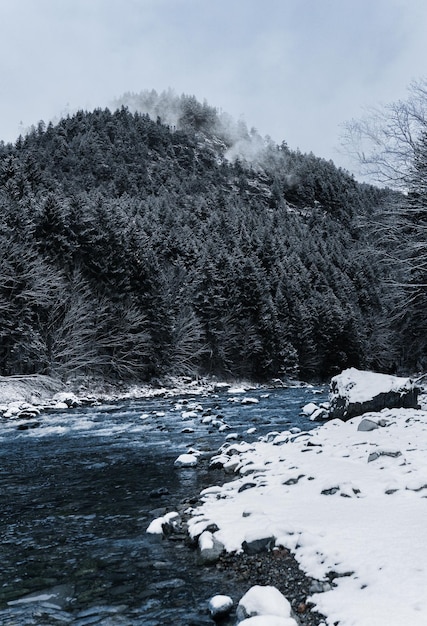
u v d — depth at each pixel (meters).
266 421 19.22
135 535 6.59
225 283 62.62
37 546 6.29
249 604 3.99
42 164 149.62
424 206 12.85
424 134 11.85
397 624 3.23
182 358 51.50
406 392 14.09
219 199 148.88
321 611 3.80
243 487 8.02
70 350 37.50
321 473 7.89
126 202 105.12
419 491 6.25
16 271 35.16
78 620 4.28
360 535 4.96
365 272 100.44
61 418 23.44
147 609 4.45
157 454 13.23
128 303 44.44
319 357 72.62
